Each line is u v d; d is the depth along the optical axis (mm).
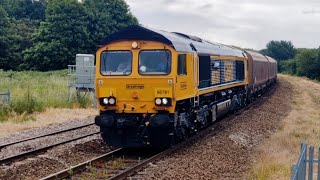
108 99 14781
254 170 12859
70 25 68125
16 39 73188
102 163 13195
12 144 16188
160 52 14469
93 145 16031
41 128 20578
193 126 17688
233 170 13008
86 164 12727
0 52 69125
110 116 14648
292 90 57000
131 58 14695
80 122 22688
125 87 14648
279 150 16188
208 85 19266
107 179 11000
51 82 40906
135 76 14539
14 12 100062
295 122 25156
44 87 36000
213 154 14953
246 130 20656
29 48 72188
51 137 17781
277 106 34031
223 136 18422
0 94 24594
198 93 17453
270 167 13125
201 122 18672
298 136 19828
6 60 69000
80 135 18500
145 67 14531
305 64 106750
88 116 25375
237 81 26875
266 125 22984
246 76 30359
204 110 19172
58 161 13484
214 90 20344
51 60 67188
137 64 14594
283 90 54219
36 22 91375
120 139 15086
